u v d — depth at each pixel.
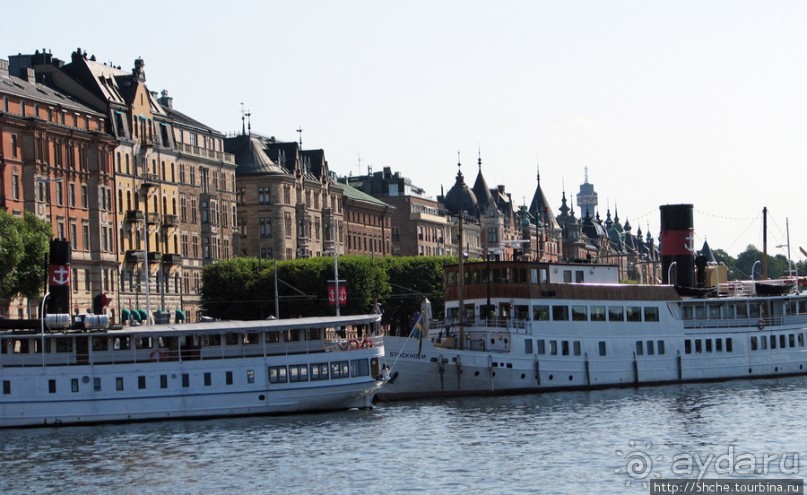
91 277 159.75
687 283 140.88
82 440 95.31
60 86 166.75
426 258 184.62
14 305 141.25
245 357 105.88
